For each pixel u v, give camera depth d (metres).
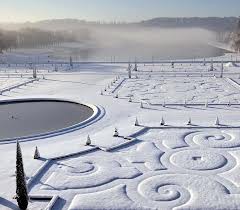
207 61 161.88
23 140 52.38
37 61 190.25
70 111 72.50
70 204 33.50
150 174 39.81
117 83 101.88
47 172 40.34
